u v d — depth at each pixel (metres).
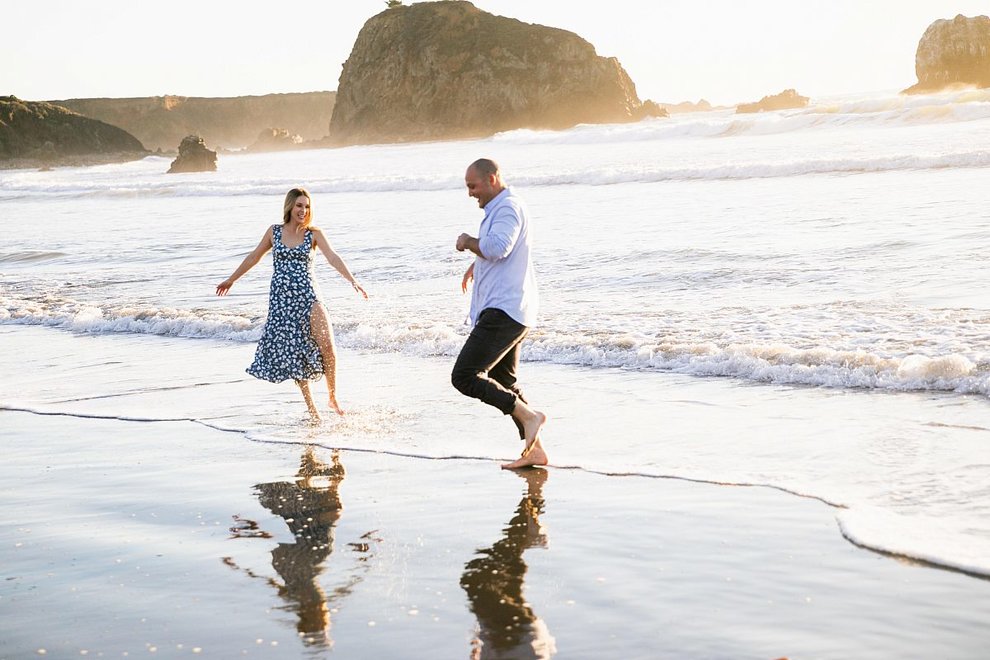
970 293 9.76
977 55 127.81
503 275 5.64
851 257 12.61
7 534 4.76
